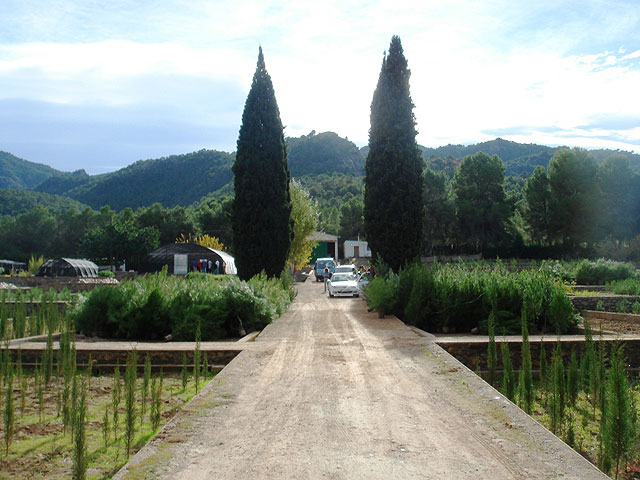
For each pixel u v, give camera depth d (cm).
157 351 1151
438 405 712
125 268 5825
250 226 2553
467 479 473
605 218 5838
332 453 539
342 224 9281
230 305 1617
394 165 2423
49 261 4259
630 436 643
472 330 1603
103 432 696
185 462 518
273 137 2605
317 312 1973
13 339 1380
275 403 726
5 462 598
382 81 2469
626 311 2075
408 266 2128
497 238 6394
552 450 545
